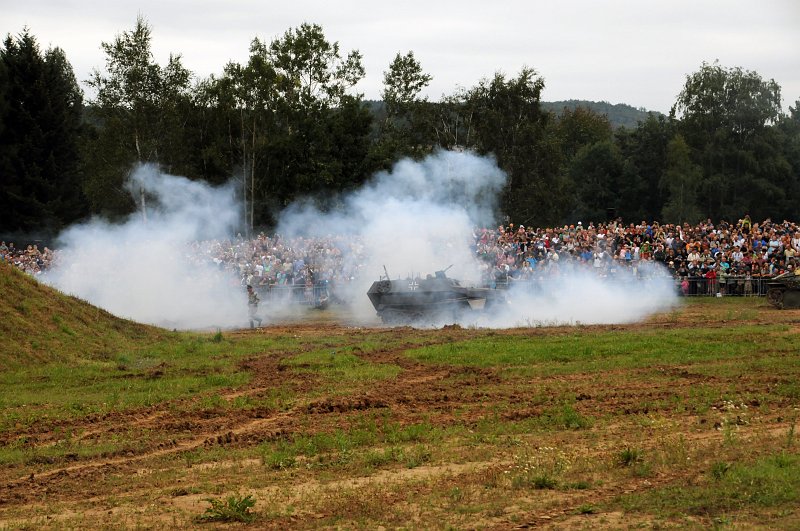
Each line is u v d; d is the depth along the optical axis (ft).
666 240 146.30
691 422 56.95
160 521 40.96
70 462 53.83
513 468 46.24
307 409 66.08
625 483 42.75
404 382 76.43
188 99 235.40
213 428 61.82
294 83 229.25
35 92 249.55
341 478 47.34
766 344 89.15
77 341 96.07
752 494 38.88
